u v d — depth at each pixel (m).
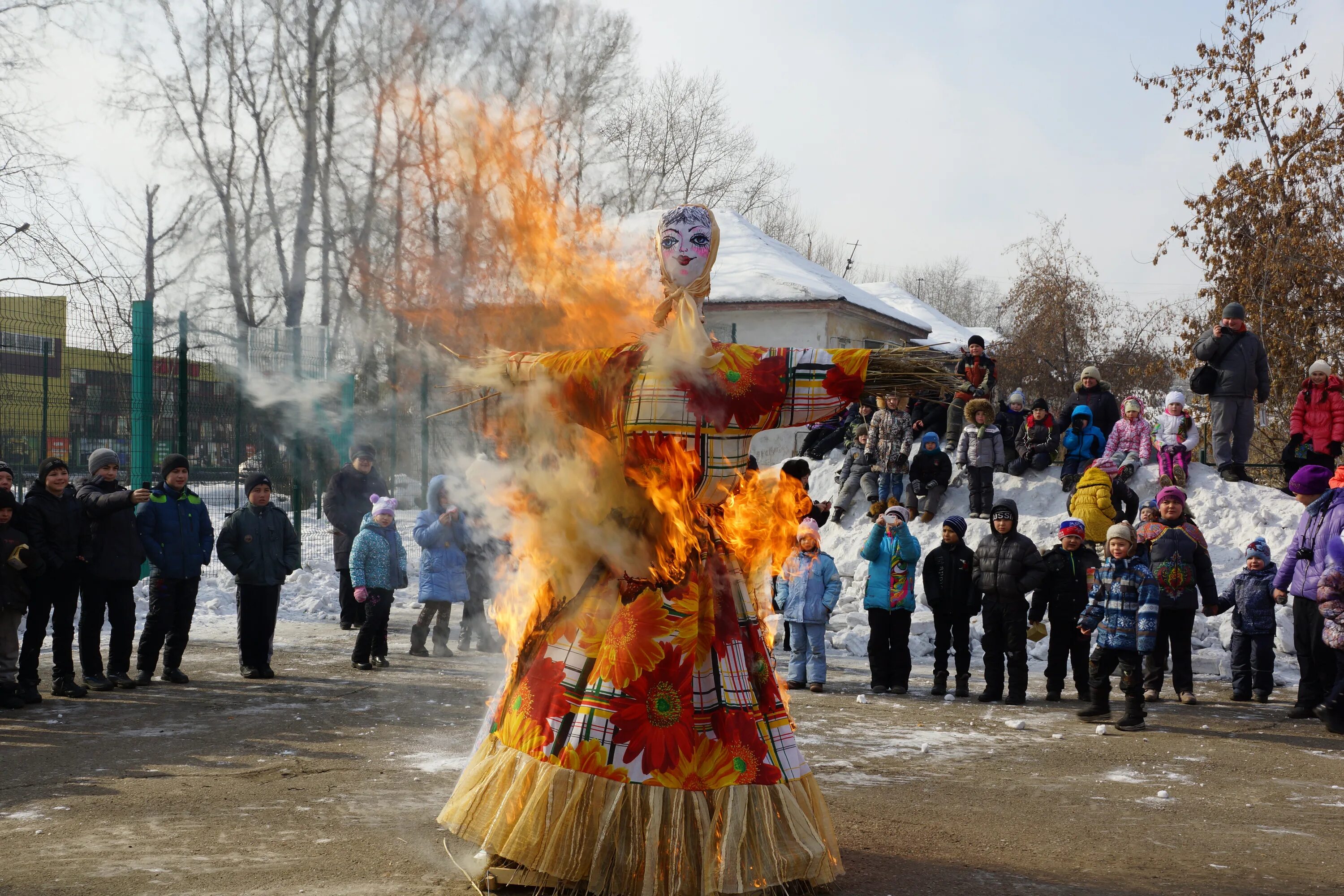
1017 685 9.24
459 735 6.93
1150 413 27.98
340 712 7.70
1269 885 4.30
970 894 4.00
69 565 8.12
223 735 6.88
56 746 6.53
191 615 9.08
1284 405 22.33
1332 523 8.55
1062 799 5.84
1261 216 22.81
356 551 9.67
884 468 16.17
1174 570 9.45
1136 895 4.09
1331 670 8.61
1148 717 8.73
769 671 3.99
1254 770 6.83
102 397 12.82
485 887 3.83
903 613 9.63
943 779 6.25
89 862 4.22
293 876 4.02
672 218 4.02
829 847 3.88
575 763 3.66
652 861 3.57
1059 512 15.97
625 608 3.78
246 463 12.43
